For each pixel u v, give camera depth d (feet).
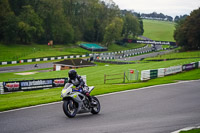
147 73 100.94
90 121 29.91
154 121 29.91
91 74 141.79
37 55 272.31
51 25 369.71
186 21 326.85
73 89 31.65
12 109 37.65
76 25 431.43
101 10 446.19
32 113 34.65
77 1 429.38
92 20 441.27
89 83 108.78
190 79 87.25
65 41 387.34
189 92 57.62
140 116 33.22
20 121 29.94
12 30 313.12
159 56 290.97
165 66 161.79
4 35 315.17
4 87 79.41
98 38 456.45
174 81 80.79
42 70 195.93
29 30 326.85
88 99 33.42
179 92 57.52
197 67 129.80
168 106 40.78
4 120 30.63
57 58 264.72
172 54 296.30
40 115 33.32
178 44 338.95
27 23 328.08
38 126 27.50
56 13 369.30
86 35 444.96
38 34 342.03
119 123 28.91
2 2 322.96
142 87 66.23
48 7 369.30
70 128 26.48
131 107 39.83
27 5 353.10
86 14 441.68
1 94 77.92
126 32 521.65
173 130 25.63
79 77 32.32
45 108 38.27
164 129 25.96
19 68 202.08
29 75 159.02
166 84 72.59
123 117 32.55
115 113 35.19
